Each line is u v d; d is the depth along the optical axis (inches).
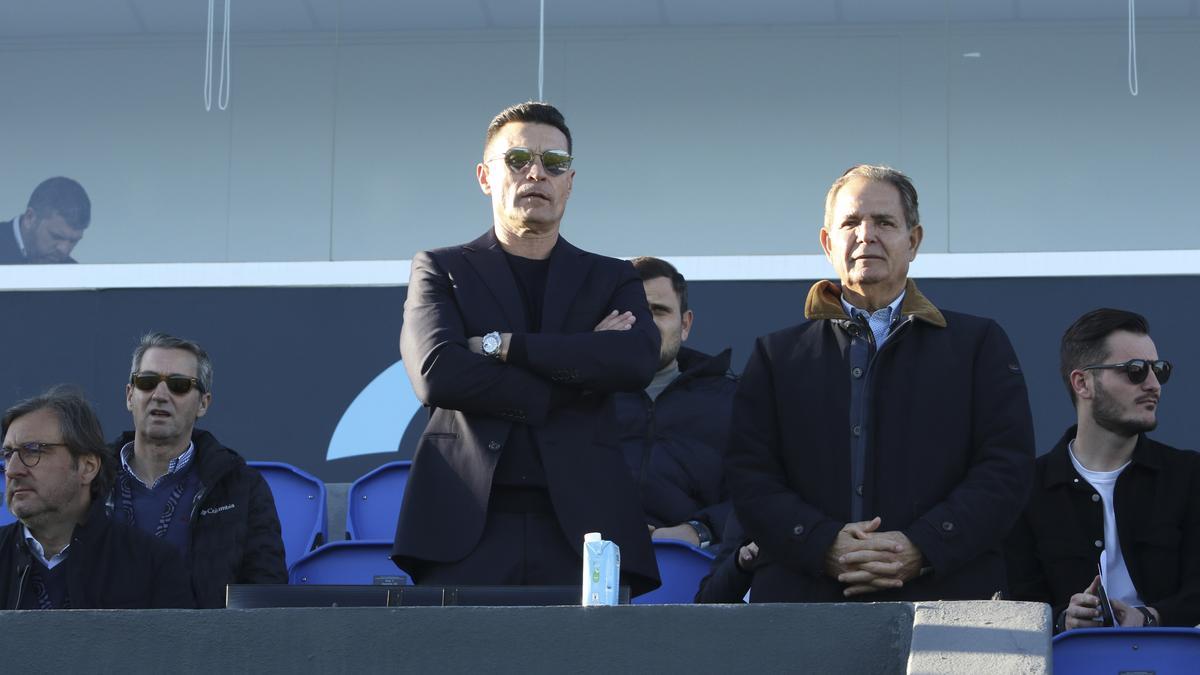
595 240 978.7
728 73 983.0
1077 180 949.2
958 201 955.3
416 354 615.2
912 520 608.1
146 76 1002.7
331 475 940.6
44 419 692.1
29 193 992.9
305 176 992.2
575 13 995.3
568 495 598.9
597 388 613.6
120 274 976.9
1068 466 731.4
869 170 651.5
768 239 967.6
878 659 483.5
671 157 981.2
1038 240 946.1
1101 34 959.6
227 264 976.9
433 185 987.9
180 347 803.4
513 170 642.2
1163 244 938.1
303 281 970.1
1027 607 488.4
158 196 989.8
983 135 961.5
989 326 637.3
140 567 687.1
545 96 992.2
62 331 970.7
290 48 1005.2
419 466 611.2
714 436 861.2
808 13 983.6
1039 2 966.4
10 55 1004.6
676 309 866.1
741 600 668.1
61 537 698.8
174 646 505.0
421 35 1002.1
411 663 495.8
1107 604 666.8
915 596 594.9
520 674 491.8
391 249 980.6
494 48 999.0
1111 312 741.9
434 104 995.9
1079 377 735.1
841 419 623.5
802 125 976.9
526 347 607.2
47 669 506.3
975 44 968.3
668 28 992.2
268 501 797.2
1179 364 915.4
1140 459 722.8
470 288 637.3
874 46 978.1
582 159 985.5
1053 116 957.8
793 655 486.0
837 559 593.0
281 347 959.0
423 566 601.3
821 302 642.2
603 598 509.0
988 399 620.1
